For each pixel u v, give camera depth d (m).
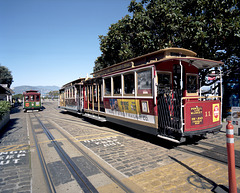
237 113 7.18
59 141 7.13
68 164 4.70
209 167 4.22
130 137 7.42
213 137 6.98
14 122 13.30
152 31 10.73
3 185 3.72
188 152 5.32
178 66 6.40
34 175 4.18
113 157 5.09
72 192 3.35
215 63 6.13
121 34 12.55
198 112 5.25
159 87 5.76
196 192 3.18
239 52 9.26
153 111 5.85
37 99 22.95
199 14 9.45
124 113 7.66
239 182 3.48
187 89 6.61
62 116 16.53
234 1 8.20
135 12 11.52
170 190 3.27
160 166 4.36
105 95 9.34
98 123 11.42
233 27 7.86
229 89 11.90
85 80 12.65
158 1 10.34
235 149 5.46
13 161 5.10
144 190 3.29
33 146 6.61
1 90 23.52
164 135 5.61
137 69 6.54
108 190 3.35
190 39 9.20
